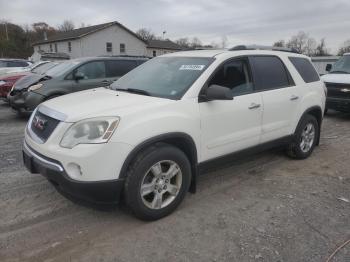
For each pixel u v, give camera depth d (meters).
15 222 3.72
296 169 5.52
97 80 9.28
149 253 3.24
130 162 3.49
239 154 4.66
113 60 9.67
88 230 3.60
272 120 5.06
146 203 3.66
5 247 3.28
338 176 5.28
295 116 5.51
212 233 3.59
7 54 69.56
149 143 3.55
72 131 3.38
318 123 6.21
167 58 4.96
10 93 9.41
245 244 3.41
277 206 4.21
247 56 4.82
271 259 3.19
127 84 4.72
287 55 5.61
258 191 4.64
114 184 3.39
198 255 3.23
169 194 3.90
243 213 4.02
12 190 4.48
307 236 3.57
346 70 10.48
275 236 3.56
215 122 4.20
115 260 3.14
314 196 4.53
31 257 3.15
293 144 5.74
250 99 4.65
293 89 5.44
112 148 3.33
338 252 3.31
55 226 3.66
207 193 4.54
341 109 9.89
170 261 3.14
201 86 4.11
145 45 50.41
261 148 5.01
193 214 3.97
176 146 4.00
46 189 4.53
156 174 3.68
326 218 3.95
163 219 3.84
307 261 3.17
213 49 5.01
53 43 50.53
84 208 4.05
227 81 4.46
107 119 3.39
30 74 10.90
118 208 4.04
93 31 45.34
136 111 3.56
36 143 3.64
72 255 3.19
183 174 3.90
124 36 48.09
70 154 3.30
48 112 3.72
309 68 6.04
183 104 3.91
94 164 3.29
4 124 8.70
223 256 3.22
